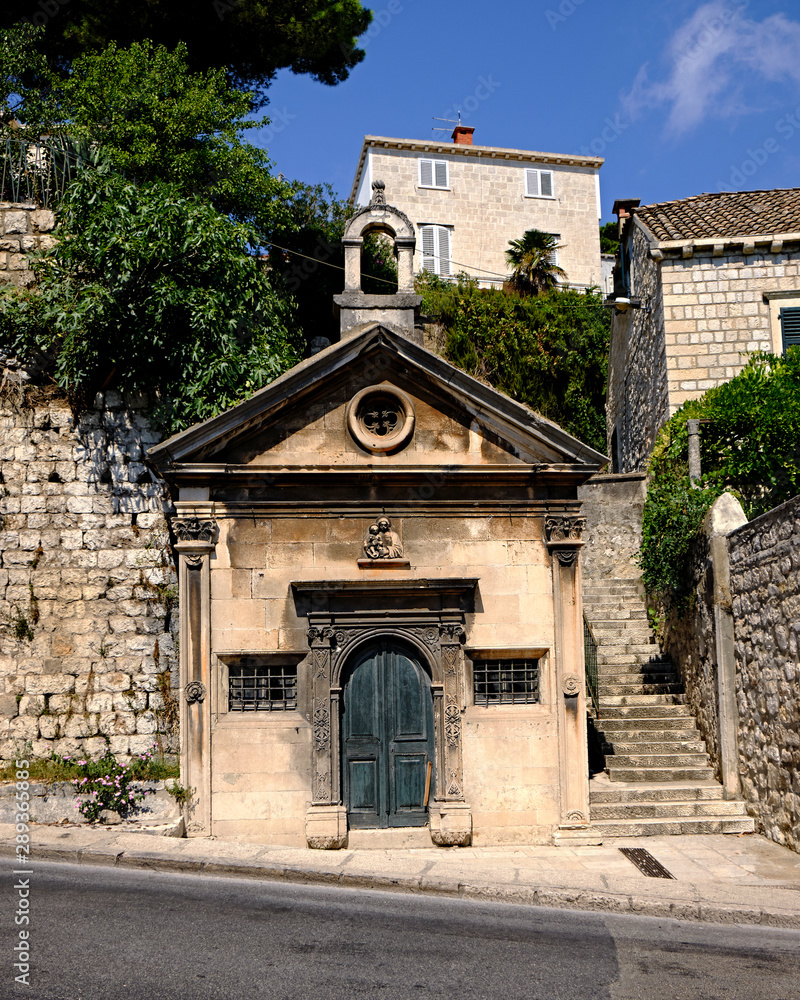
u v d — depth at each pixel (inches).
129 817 434.0
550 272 1098.1
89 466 500.7
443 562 457.4
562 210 1320.1
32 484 496.1
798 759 402.9
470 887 356.2
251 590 444.1
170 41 748.0
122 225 492.7
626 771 502.3
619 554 722.8
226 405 491.5
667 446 644.1
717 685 493.4
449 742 440.8
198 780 428.8
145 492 502.3
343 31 784.3
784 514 412.2
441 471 452.4
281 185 706.8
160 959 264.7
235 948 277.6
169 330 502.6
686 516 548.4
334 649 442.6
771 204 767.7
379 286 863.1
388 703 448.8
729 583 492.1
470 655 452.8
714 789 481.7
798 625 398.9
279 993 243.1
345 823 431.5
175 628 492.1
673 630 594.2
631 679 589.0
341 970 262.8
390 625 447.2
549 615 459.5
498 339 951.0
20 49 643.5
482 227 1280.8
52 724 474.3
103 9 705.0
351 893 352.8
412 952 281.9
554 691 452.8
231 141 669.3
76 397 504.1
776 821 431.8
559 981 261.6
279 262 828.6
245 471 442.6
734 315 693.9
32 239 524.7
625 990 255.6
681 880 372.2
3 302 494.0
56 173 541.0
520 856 415.5
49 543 491.5
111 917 302.5
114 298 486.6
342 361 451.5
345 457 456.8
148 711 482.6
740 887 358.6
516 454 466.9
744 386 604.7
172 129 625.0
